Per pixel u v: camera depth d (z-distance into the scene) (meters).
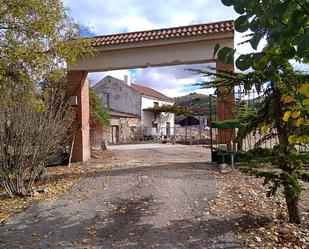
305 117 2.38
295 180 5.13
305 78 4.57
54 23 9.88
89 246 5.00
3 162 7.45
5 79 9.59
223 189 7.61
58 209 6.68
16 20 9.34
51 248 4.96
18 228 5.76
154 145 27.31
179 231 5.38
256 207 6.38
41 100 9.76
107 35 13.47
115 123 35.09
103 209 6.62
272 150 5.32
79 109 13.37
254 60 1.69
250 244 4.82
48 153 8.29
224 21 12.03
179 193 7.39
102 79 42.09
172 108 40.25
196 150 20.17
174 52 12.42
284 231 5.21
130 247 4.91
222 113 10.88
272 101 5.01
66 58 10.52
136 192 7.62
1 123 7.46
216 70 5.23
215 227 5.48
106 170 10.74
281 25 1.47
